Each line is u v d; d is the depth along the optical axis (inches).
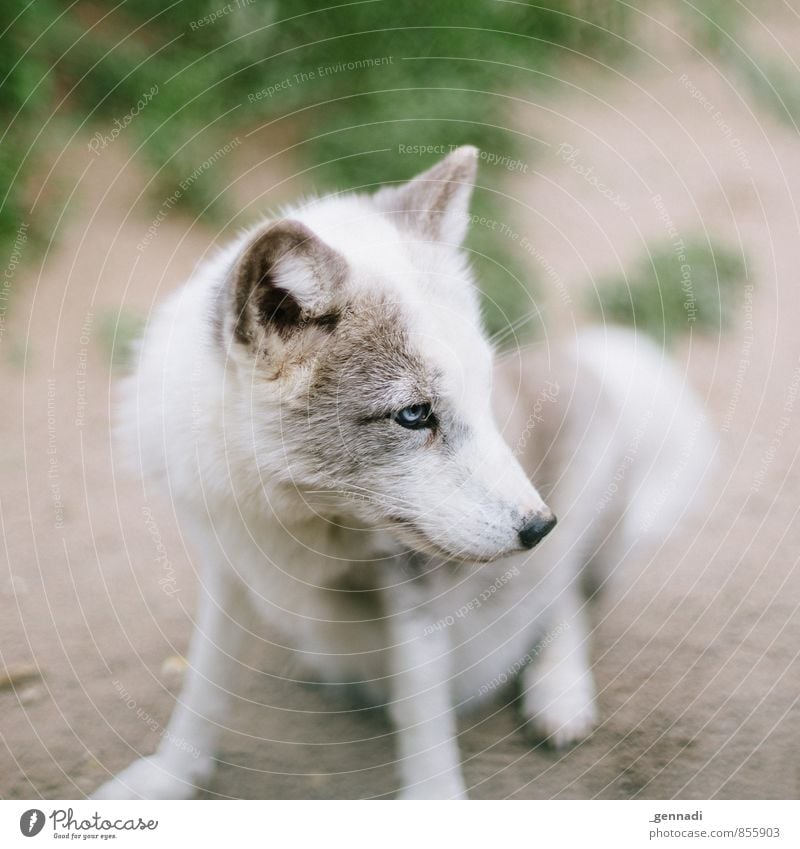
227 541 110.0
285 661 135.3
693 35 330.3
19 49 231.8
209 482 105.4
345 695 130.8
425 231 118.4
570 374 134.3
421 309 105.1
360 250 108.9
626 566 151.6
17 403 181.3
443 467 105.1
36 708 125.5
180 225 226.1
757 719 125.7
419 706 112.0
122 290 206.7
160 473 109.9
